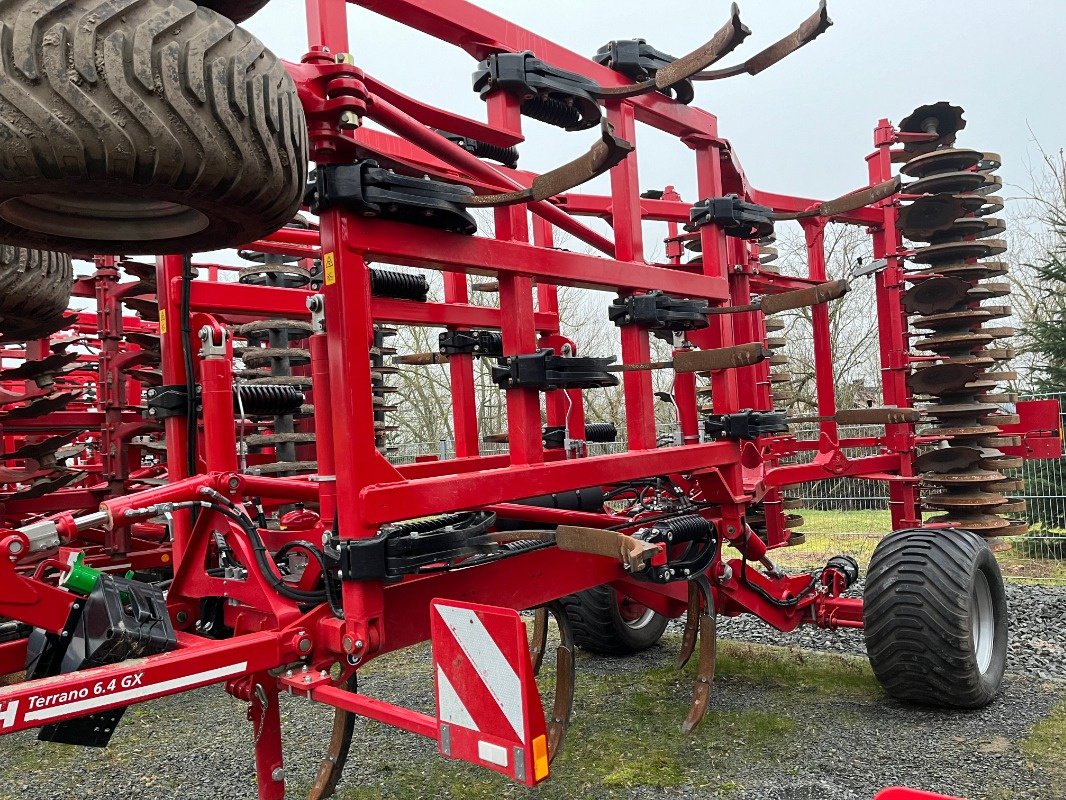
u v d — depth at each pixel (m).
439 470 3.91
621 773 3.04
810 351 18.36
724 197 3.72
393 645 2.40
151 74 1.66
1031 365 10.52
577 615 4.53
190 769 3.30
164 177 1.73
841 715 3.54
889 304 6.40
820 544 8.84
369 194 2.14
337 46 2.19
